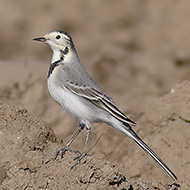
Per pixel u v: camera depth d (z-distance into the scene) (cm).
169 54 2667
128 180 1023
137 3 3381
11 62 1998
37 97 1797
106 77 2341
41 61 2506
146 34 2942
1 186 1006
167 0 3372
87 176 980
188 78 2395
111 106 1157
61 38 1198
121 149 1432
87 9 3234
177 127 1379
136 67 2472
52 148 1053
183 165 1296
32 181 1010
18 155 1027
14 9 3056
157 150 1347
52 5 3200
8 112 1109
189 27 3006
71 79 1161
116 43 2808
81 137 1531
